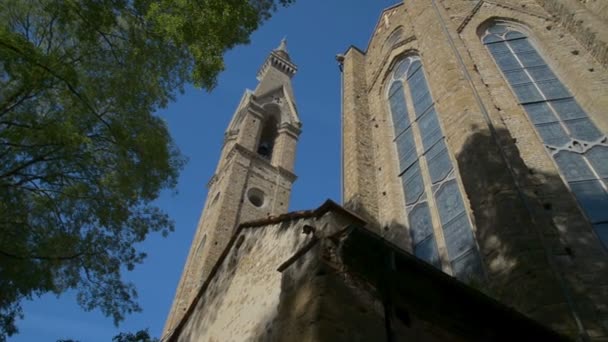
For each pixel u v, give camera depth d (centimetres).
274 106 5766
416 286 696
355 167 1872
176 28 1266
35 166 1521
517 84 1614
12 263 1470
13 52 1138
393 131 2014
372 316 644
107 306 1745
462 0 2152
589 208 1142
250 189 4350
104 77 1527
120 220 1670
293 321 653
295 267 738
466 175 1204
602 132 1330
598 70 1493
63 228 1622
